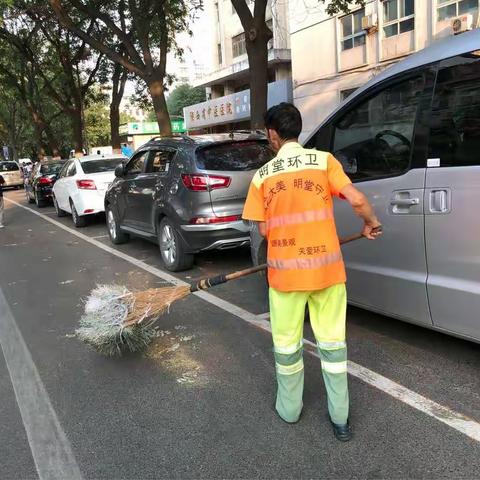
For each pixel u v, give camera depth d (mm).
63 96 29984
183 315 5082
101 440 3025
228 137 6574
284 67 25906
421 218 3393
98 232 10688
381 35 17297
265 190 2773
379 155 3734
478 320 3156
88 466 2793
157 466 2758
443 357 3777
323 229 2689
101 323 3850
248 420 3131
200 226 6172
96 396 3553
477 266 3109
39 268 7621
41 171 16781
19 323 5176
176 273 6809
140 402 3436
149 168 7289
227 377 3721
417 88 3441
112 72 21234
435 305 3400
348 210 3982
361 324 4488
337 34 18906
